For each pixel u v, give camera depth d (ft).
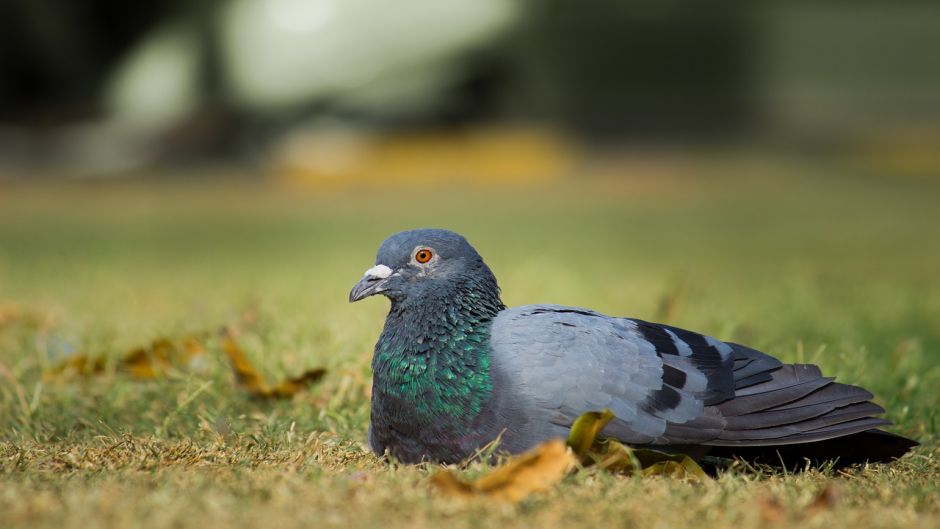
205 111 85.66
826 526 14.17
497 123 88.84
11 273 43.68
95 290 38.22
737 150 97.40
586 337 17.87
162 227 63.82
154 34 86.99
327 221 65.87
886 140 96.12
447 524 13.97
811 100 97.91
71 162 86.28
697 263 48.32
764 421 17.72
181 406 21.75
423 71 83.61
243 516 13.94
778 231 61.41
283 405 23.06
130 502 14.53
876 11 96.78
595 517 14.43
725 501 15.31
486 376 17.69
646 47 92.27
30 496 14.79
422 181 85.66
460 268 18.58
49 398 23.59
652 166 90.53
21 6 85.97
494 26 84.43
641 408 17.49
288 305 32.17
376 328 27.73
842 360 25.22
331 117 85.15
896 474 18.15
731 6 93.76
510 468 15.56
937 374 25.08
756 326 30.63
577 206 73.87
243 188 82.64
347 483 15.81
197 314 31.22
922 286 40.24
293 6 83.25
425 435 18.07
